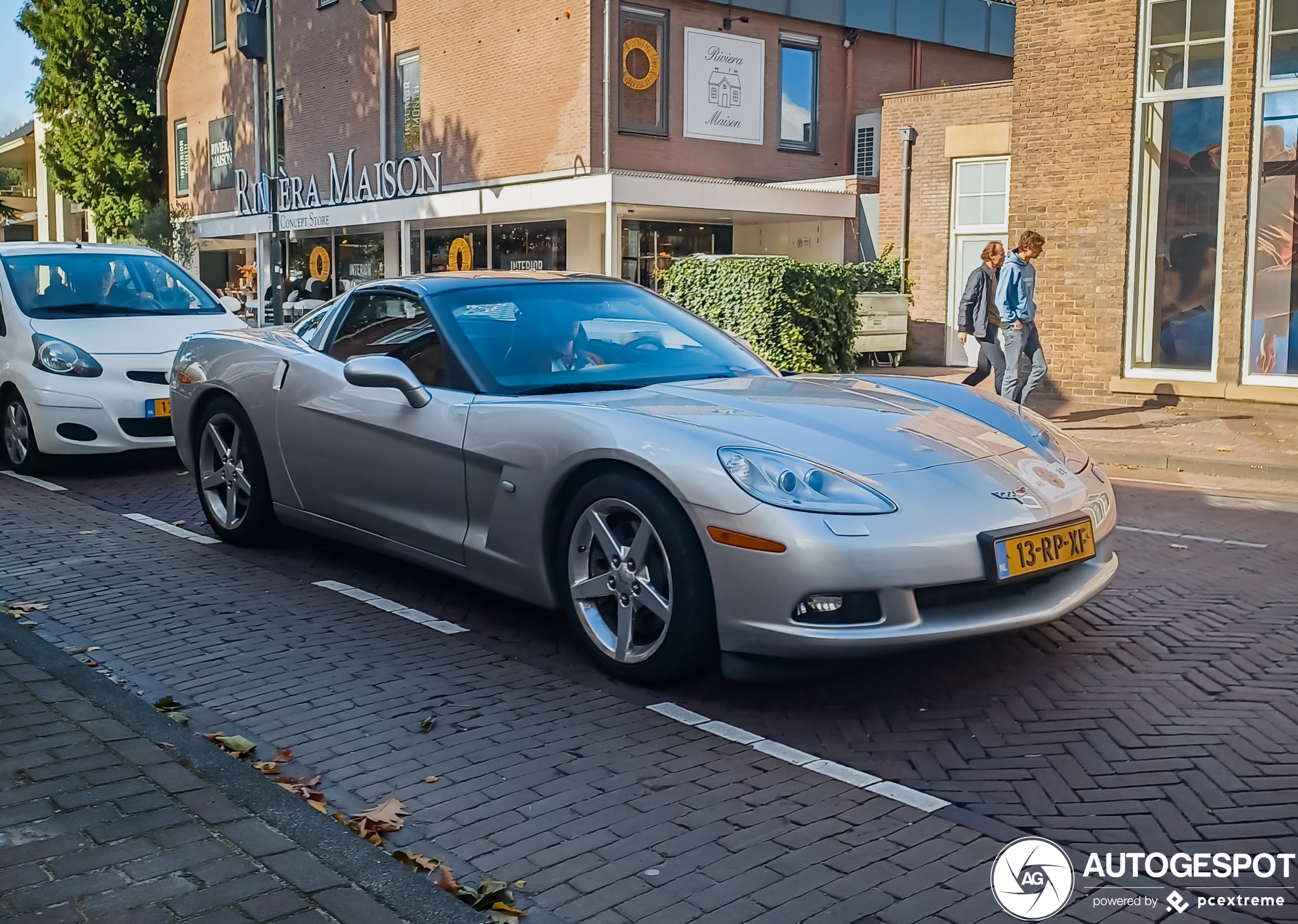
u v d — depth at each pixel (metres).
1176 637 4.65
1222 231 11.96
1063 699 3.98
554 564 4.34
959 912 2.62
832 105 23.27
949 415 4.44
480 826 3.05
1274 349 11.79
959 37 24.72
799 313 14.93
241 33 26.12
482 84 21.98
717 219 21.70
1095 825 3.06
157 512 7.10
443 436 4.64
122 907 2.42
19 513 7.01
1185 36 12.06
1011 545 3.77
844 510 3.63
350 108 25.39
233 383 5.86
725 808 3.16
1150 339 12.64
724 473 3.73
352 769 3.41
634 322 5.19
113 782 3.02
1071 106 12.80
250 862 2.63
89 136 33.91
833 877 2.78
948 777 3.37
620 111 20.34
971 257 19.17
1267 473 8.98
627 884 2.76
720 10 21.41
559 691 4.06
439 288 5.15
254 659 4.38
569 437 4.16
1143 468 9.58
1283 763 3.43
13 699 3.62
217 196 30.75
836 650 3.57
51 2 33.81
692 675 4.01
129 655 4.41
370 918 2.41
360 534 5.25
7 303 8.66
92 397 8.11
